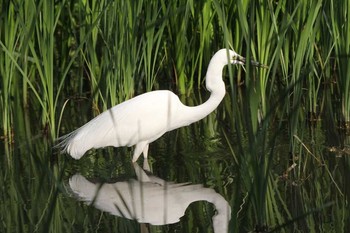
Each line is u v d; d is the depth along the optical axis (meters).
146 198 9.54
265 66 11.34
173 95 10.91
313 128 12.20
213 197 9.50
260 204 8.00
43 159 11.30
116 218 8.85
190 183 10.08
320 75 13.61
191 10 14.03
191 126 13.05
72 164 11.08
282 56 12.70
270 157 7.94
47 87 11.64
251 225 8.45
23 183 10.29
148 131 10.65
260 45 11.99
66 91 15.62
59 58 15.50
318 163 10.48
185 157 11.20
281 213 8.81
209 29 14.67
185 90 14.98
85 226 8.62
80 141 10.53
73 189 9.95
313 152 10.98
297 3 11.33
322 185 9.70
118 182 10.24
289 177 10.02
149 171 10.66
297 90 10.02
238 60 11.09
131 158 11.30
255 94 7.75
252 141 7.74
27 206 9.39
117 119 10.59
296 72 10.82
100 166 10.95
